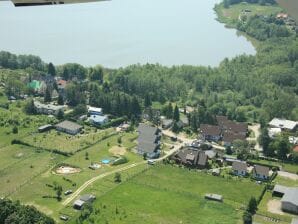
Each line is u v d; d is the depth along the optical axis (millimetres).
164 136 97438
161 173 80125
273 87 124188
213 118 101688
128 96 109375
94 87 120062
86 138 94625
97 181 76750
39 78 127625
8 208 56281
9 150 88375
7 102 112500
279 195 73312
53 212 66625
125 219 65062
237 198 72250
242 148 88688
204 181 77688
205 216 67125
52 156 86125
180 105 116125
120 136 96125
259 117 107188
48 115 106438
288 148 87438
